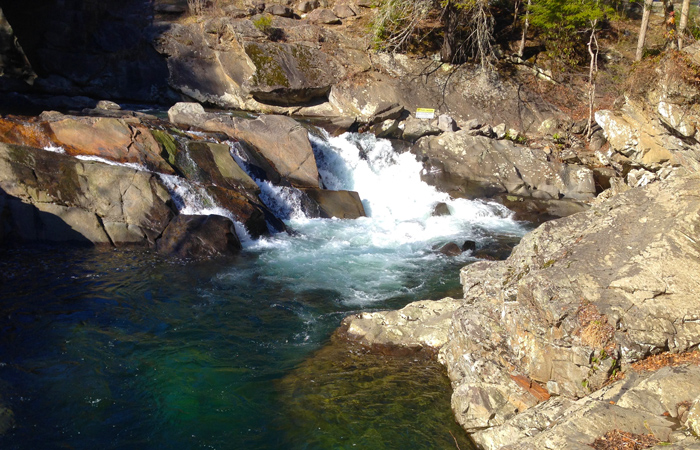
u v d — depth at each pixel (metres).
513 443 4.26
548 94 22.59
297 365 6.66
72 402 5.69
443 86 22.31
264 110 21.02
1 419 5.27
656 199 5.73
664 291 4.80
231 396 5.95
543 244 5.96
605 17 25.09
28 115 16.50
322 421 5.53
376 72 22.16
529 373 5.31
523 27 24.88
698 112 9.12
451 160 17.45
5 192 9.90
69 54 20.38
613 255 5.30
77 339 6.99
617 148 13.58
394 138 19.58
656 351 4.67
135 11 22.98
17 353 6.55
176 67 21.33
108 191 10.52
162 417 5.54
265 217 12.34
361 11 25.73
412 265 10.74
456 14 22.39
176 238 10.34
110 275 9.11
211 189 11.76
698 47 9.31
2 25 19.02
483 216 15.10
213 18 22.62
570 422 4.13
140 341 7.09
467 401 5.33
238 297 8.70
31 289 8.33
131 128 12.09
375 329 7.29
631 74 11.85
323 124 18.56
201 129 14.70
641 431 3.93
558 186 17.08
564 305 5.00
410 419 5.55
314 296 8.93
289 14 24.98
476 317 6.12
